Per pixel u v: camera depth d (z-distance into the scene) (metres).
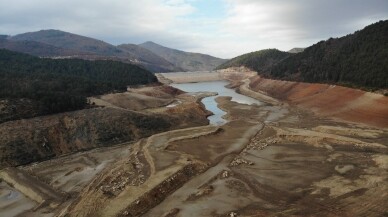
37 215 47.25
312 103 116.31
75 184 57.12
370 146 66.38
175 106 115.38
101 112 89.81
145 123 89.88
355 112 94.56
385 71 101.69
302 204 43.88
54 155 73.31
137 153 66.44
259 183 51.34
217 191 49.06
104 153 73.62
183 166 55.88
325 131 80.12
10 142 70.56
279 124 91.56
